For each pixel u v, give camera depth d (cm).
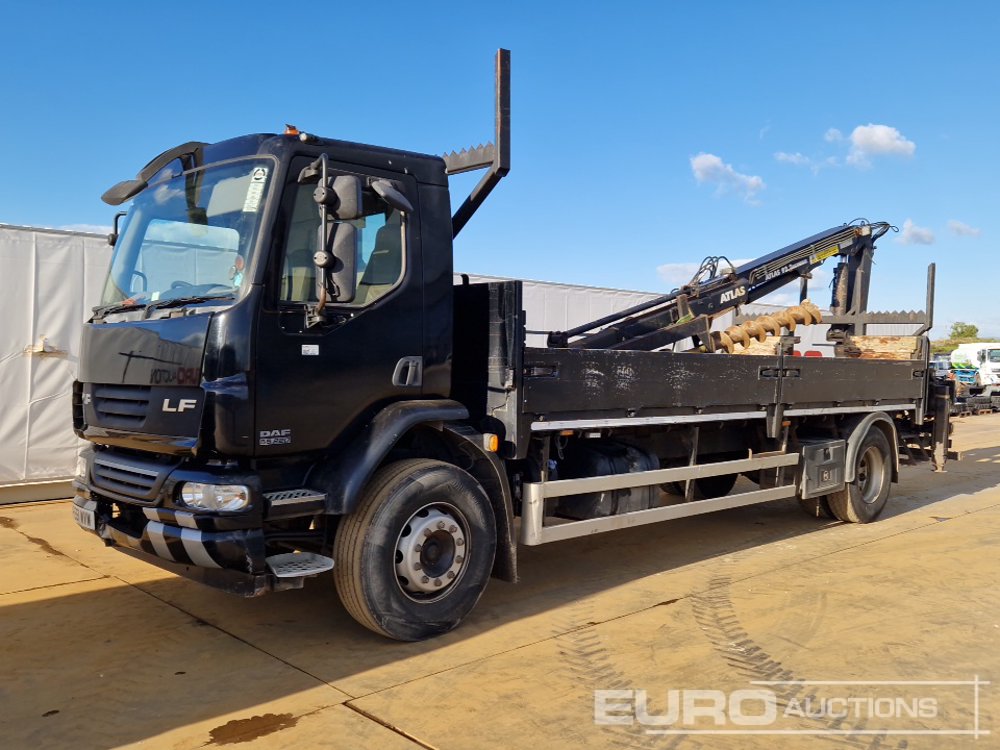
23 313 865
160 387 436
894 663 459
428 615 479
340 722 374
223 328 416
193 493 416
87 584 587
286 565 435
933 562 690
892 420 934
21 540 716
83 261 904
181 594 567
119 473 466
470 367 539
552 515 603
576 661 455
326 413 452
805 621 530
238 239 439
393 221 487
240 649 466
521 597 579
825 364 800
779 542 771
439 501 483
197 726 369
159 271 482
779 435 764
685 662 456
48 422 887
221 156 472
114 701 395
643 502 627
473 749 351
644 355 604
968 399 2631
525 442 517
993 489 1113
